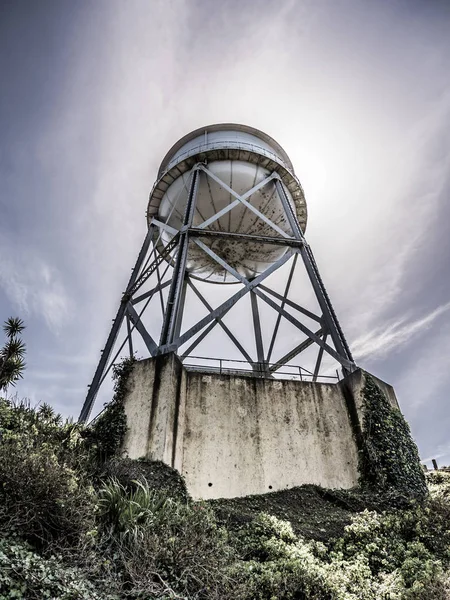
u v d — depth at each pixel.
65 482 7.08
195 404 14.28
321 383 15.84
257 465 13.46
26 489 6.52
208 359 16.52
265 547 8.48
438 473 19.58
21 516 6.28
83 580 5.79
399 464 13.40
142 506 8.10
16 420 10.68
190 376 14.90
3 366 11.95
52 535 6.45
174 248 20.19
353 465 14.16
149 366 14.51
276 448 13.94
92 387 17.36
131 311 18.55
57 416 12.60
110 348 18.47
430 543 9.51
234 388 14.96
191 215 18.86
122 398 14.22
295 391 15.39
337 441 14.55
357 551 9.15
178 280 16.86
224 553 7.64
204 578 6.69
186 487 12.12
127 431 13.26
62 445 10.92
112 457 11.87
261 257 23.41
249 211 20.97
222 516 10.13
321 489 13.04
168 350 14.73
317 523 10.74
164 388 13.58
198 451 13.34
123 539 6.93
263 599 6.84
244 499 12.45
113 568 6.48
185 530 7.52
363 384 15.09
